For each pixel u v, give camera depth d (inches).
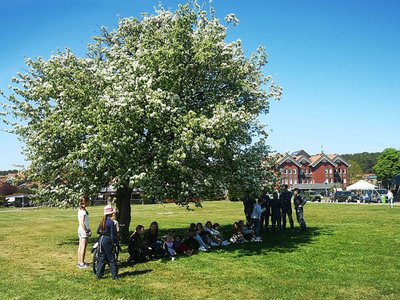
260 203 831.7
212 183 650.8
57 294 400.5
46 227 1152.8
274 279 440.8
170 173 642.8
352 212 1331.2
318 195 2824.8
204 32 689.0
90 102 646.5
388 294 375.2
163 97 593.9
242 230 740.7
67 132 621.3
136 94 586.6
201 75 700.0
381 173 4148.6
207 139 569.0
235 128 594.2
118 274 489.7
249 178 677.3
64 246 745.6
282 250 619.8
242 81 701.3
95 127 611.8
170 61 636.1
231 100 624.4
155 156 611.2
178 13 682.8
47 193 708.7
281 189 845.8
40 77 745.0
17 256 636.7
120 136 583.5
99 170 647.8
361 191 2910.9
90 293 403.2
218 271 488.4
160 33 682.8
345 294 377.1
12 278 474.9
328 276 448.1
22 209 2605.8
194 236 652.7
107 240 468.4
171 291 404.2
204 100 705.6
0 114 725.3
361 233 773.9
